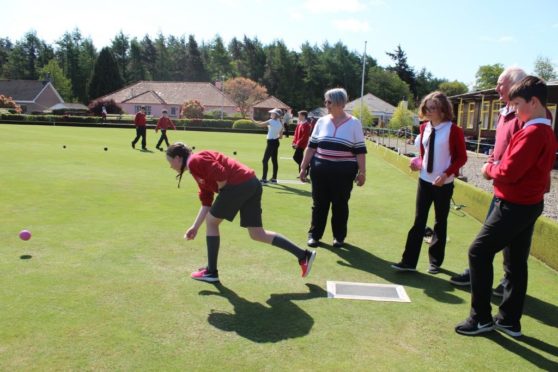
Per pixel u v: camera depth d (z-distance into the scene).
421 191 4.54
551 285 4.41
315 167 5.31
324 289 4.11
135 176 10.50
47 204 7.09
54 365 2.73
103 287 3.90
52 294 3.71
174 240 5.36
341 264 4.84
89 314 3.39
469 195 7.66
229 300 3.77
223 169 3.88
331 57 86.06
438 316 3.64
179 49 98.62
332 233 6.07
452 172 4.33
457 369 2.88
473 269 3.36
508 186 3.19
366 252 5.32
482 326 3.36
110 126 43.00
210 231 4.08
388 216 7.32
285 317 3.50
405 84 86.50
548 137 3.05
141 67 92.88
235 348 3.01
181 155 4.04
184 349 2.97
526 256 3.35
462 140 4.34
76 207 6.96
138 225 6.00
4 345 2.93
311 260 4.20
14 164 11.85
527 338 3.34
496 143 3.92
